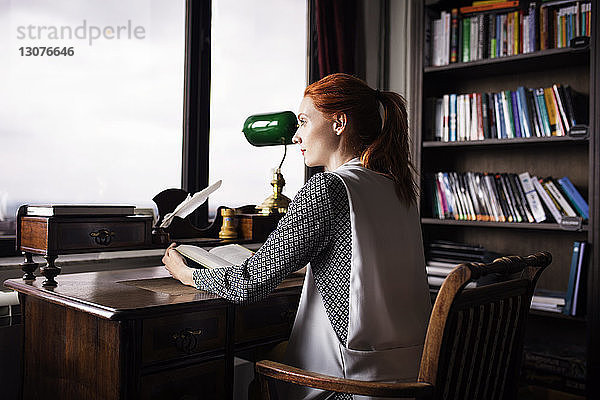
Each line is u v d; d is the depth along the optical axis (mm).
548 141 2619
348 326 1276
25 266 1649
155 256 2270
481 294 1242
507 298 1371
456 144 2871
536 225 2625
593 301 2414
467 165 3150
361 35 3195
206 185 2510
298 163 2977
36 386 1582
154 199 1988
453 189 2904
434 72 3000
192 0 2461
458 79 3170
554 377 2572
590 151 2451
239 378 2217
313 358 1345
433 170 3176
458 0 2965
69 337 1452
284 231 1303
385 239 1318
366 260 1277
